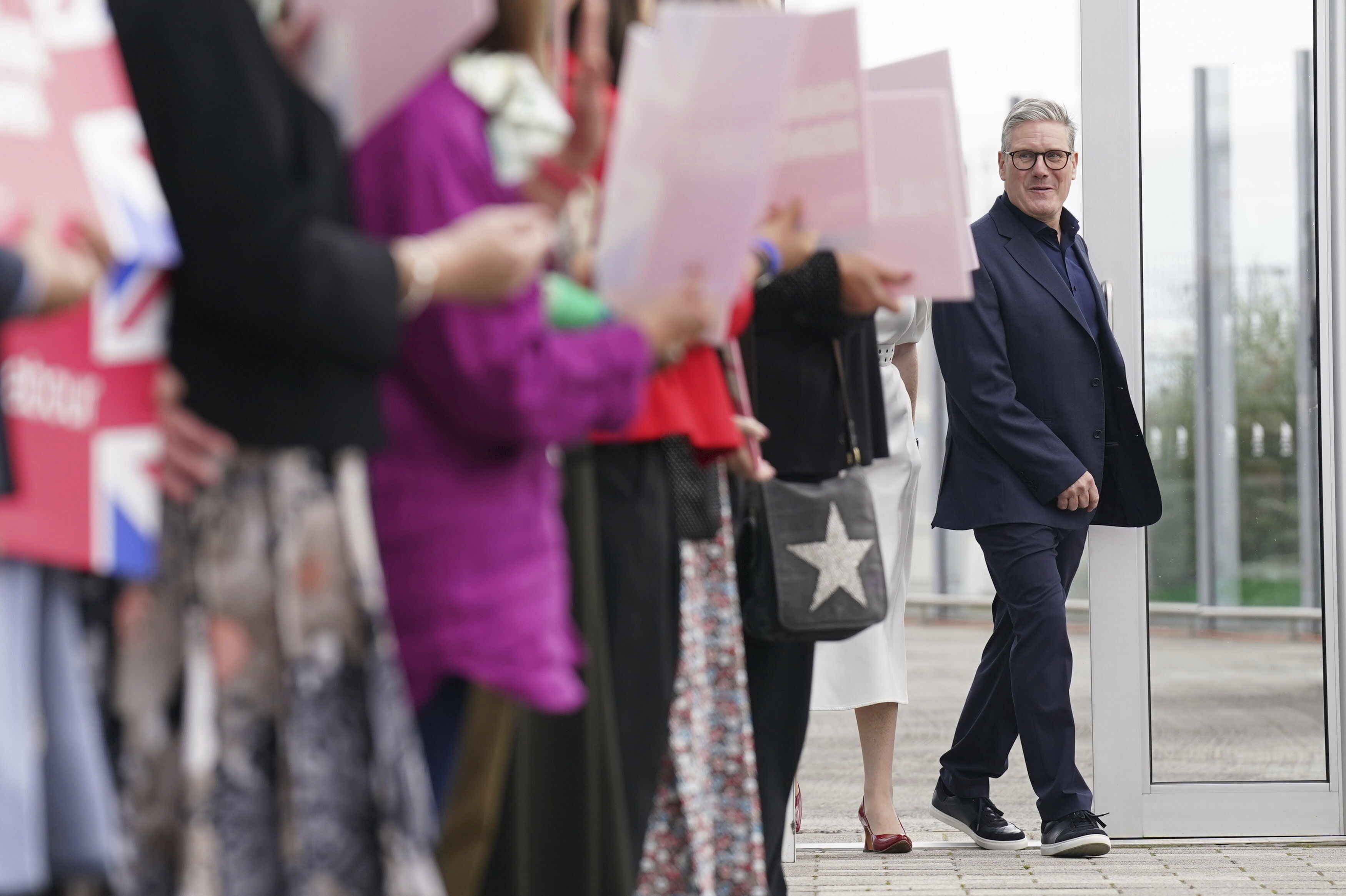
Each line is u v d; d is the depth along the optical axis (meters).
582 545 5.73
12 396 3.30
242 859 3.71
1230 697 12.41
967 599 28.05
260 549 3.76
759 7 6.52
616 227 5.04
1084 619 22.55
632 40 4.99
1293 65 12.44
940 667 23.92
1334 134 12.38
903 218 6.69
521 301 4.23
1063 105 12.30
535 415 4.20
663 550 6.21
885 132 6.67
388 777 3.73
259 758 3.75
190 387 3.66
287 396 3.70
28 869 3.30
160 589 3.77
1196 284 12.52
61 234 3.33
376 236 4.17
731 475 6.96
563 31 5.66
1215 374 12.52
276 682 3.77
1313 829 12.35
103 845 3.45
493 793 5.07
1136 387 12.45
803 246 6.28
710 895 6.47
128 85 3.58
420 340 4.06
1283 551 12.48
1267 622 12.45
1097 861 11.54
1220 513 12.52
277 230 3.55
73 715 3.47
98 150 3.43
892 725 11.88
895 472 11.67
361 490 3.92
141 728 3.76
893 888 10.59
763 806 7.77
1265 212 12.52
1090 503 11.55
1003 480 11.62
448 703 4.63
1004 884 10.69
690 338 5.10
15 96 3.32
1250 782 12.37
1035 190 11.92
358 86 4.03
